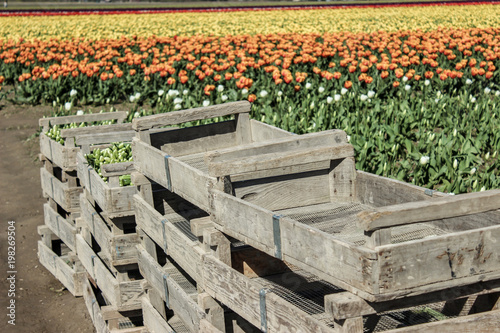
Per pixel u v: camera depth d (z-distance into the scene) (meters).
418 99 11.04
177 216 5.28
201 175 3.97
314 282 3.90
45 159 7.35
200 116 5.45
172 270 5.19
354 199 4.51
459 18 30.08
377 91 12.48
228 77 11.83
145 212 5.06
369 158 7.79
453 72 12.14
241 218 3.56
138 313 5.58
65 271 6.77
